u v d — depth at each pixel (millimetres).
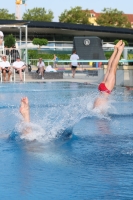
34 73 23375
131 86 15797
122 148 4477
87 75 25734
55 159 3945
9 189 3025
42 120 6031
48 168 3604
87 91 13359
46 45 52594
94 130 5672
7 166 3672
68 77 25016
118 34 65812
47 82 19156
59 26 60281
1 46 24047
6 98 10969
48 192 2961
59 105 8977
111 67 7605
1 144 4676
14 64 21000
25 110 5145
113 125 6117
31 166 3676
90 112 7129
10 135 5090
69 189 3029
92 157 4043
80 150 4359
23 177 3328
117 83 16516
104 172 3492
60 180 3250
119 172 3490
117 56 7621
